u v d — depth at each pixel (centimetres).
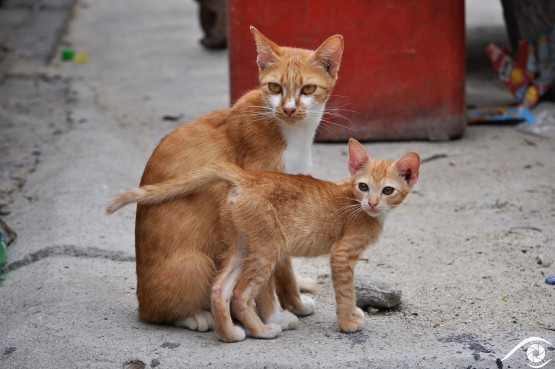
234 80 973
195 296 519
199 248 520
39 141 1051
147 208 530
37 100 1288
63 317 541
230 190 502
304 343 509
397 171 514
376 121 993
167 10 2108
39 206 793
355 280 593
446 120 992
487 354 487
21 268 657
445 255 679
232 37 962
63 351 495
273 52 542
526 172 883
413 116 991
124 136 1052
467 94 1199
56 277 615
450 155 948
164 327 537
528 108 1069
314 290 622
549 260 655
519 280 617
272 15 955
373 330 534
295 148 535
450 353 488
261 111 533
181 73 1454
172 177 531
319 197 514
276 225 499
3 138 1072
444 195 830
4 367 488
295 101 525
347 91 980
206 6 1586
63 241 680
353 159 525
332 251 519
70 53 1605
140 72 1477
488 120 1064
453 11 962
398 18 959
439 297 596
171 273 514
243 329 529
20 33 1834
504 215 766
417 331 532
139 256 536
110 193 813
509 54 1188
